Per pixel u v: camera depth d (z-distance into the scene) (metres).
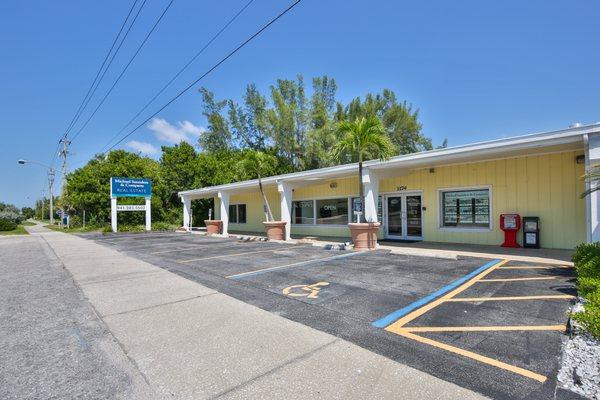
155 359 3.91
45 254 14.29
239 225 25.66
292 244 15.05
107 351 4.17
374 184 12.84
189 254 12.62
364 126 11.62
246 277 8.05
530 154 11.03
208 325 4.91
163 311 5.61
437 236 13.59
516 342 4.04
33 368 3.78
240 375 3.49
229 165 36.53
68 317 5.48
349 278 7.54
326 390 3.16
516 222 11.21
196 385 3.33
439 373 3.40
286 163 34.41
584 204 10.24
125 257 12.37
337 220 17.88
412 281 7.09
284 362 3.73
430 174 13.81
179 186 36.59
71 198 37.88
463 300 5.68
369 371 3.48
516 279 6.95
